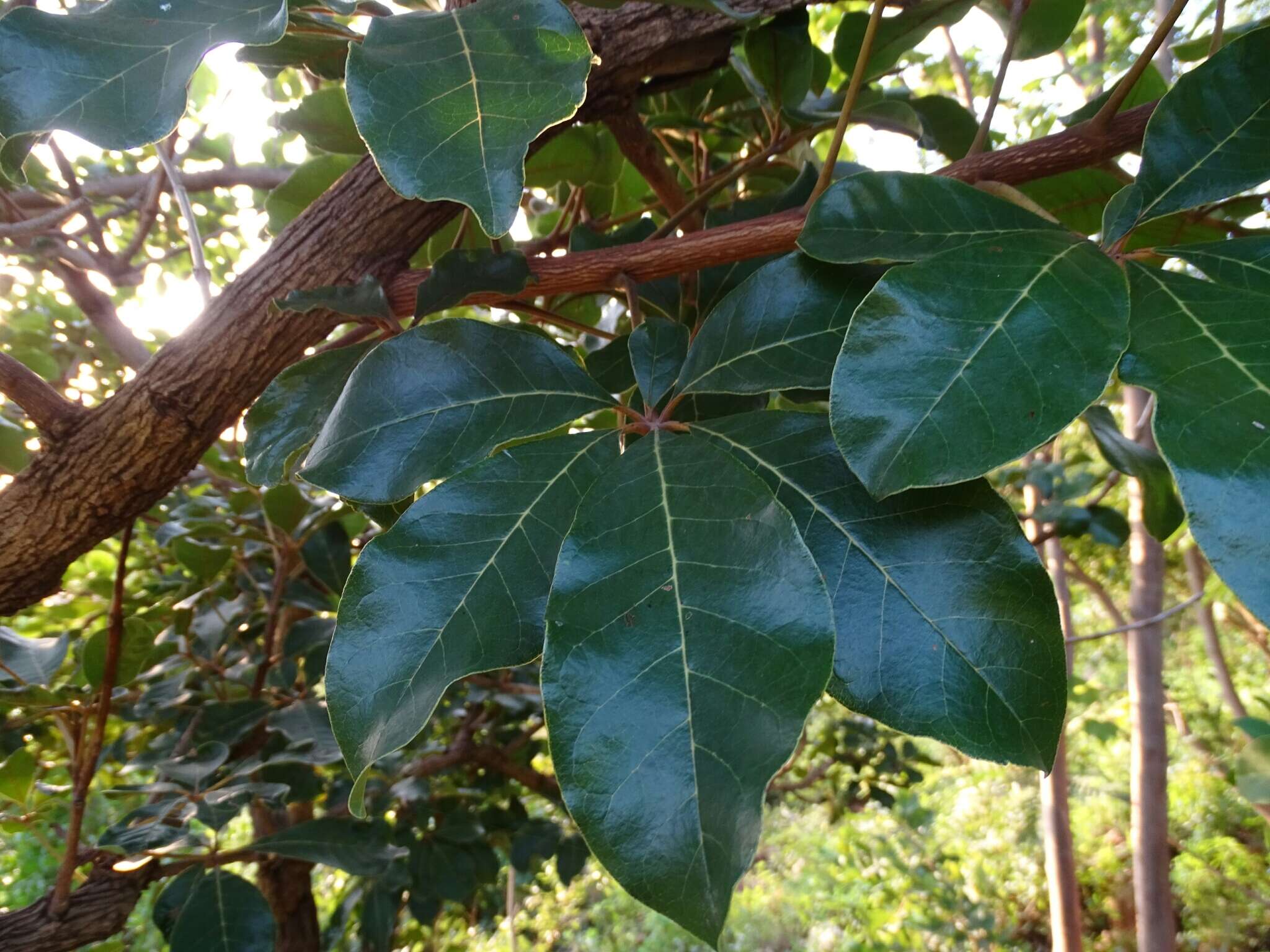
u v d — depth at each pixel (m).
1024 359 0.25
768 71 0.58
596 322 0.83
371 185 0.48
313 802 1.14
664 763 0.23
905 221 0.33
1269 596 0.20
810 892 2.49
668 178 0.66
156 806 0.66
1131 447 0.44
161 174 0.71
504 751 1.26
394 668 0.27
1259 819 2.32
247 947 0.60
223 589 1.05
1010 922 2.38
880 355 0.26
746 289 0.35
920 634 0.27
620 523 0.27
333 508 0.79
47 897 0.58
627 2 0.49
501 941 2.22
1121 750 2.78
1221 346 0.25
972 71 1.50
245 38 0.28
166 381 0.47
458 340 0.34
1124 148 0.41
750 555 0.26
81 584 1.12
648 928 2.38
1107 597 1.84
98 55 0.28
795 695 0.23
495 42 0.28
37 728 0.88
